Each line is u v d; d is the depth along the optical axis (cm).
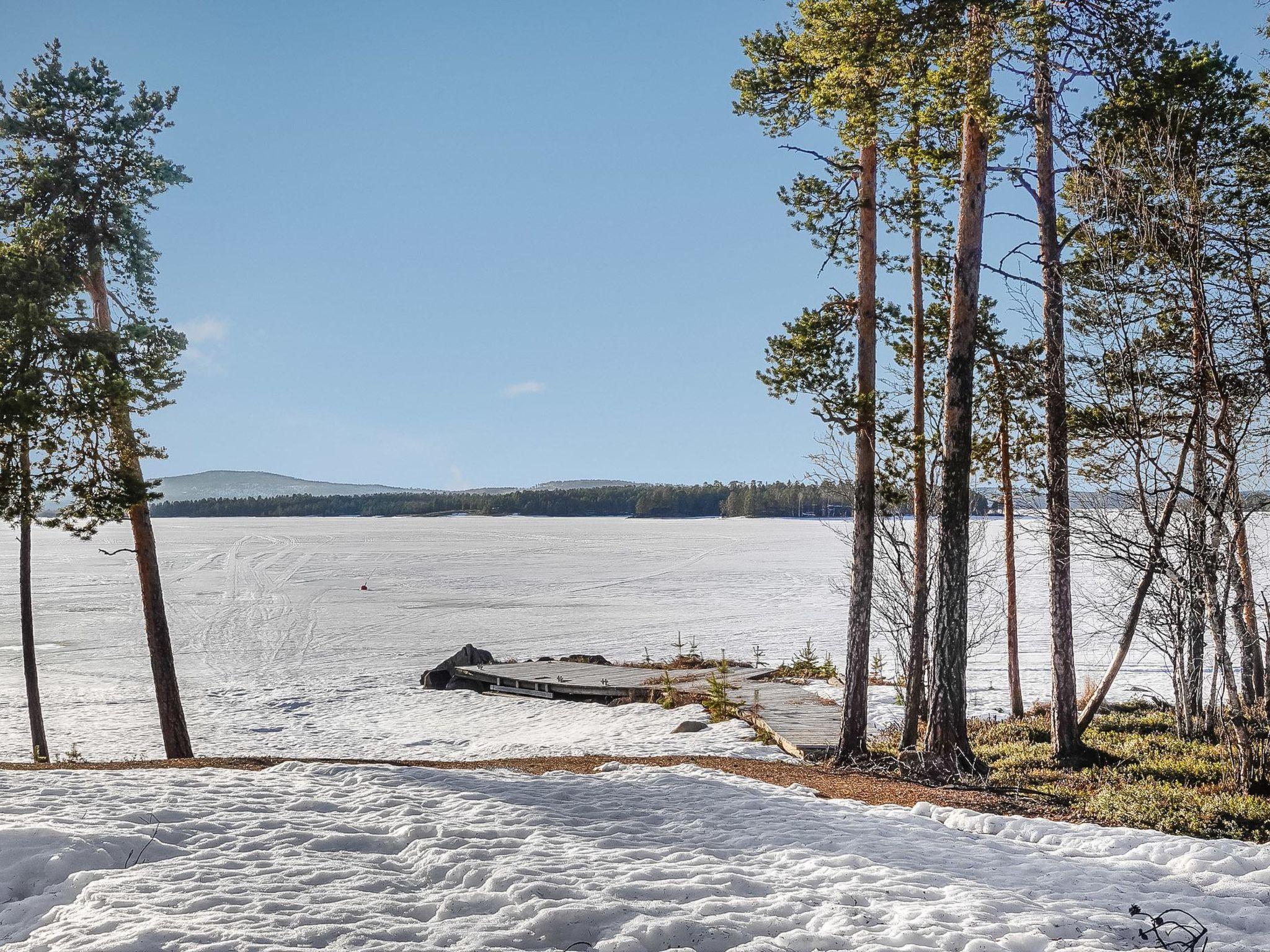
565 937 481
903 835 787
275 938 454
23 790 791
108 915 477
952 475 1238
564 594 5931
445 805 798
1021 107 1202
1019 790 1124
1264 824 873
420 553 10631
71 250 1753
